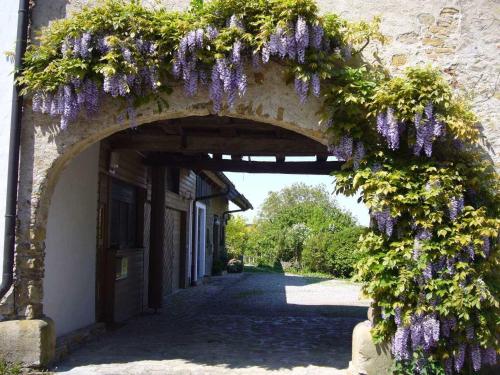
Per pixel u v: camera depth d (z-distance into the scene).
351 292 15.37
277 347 7.20
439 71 5.38
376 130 5.41
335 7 5.82
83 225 7.72
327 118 5.49
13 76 5.84
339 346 7.29
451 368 5.14
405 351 5.05
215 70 5.47
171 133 8.80
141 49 5.50
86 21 5.46
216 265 21.58
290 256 30.33
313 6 5.22
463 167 5.22
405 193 5.20
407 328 5.07
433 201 5.07
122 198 9.87
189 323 9.16
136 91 5.69
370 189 5.20
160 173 10.88
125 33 5.52
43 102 5.66
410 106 5.12
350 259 24.78
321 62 5.34
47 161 5.88
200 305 11.72
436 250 5.09
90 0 5.96
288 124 5.66
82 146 5.99
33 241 5.82
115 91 5.45
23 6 5.90
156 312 10.51
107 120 5.84
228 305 11.76
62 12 6.01
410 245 5.14
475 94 5.66
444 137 5.25
